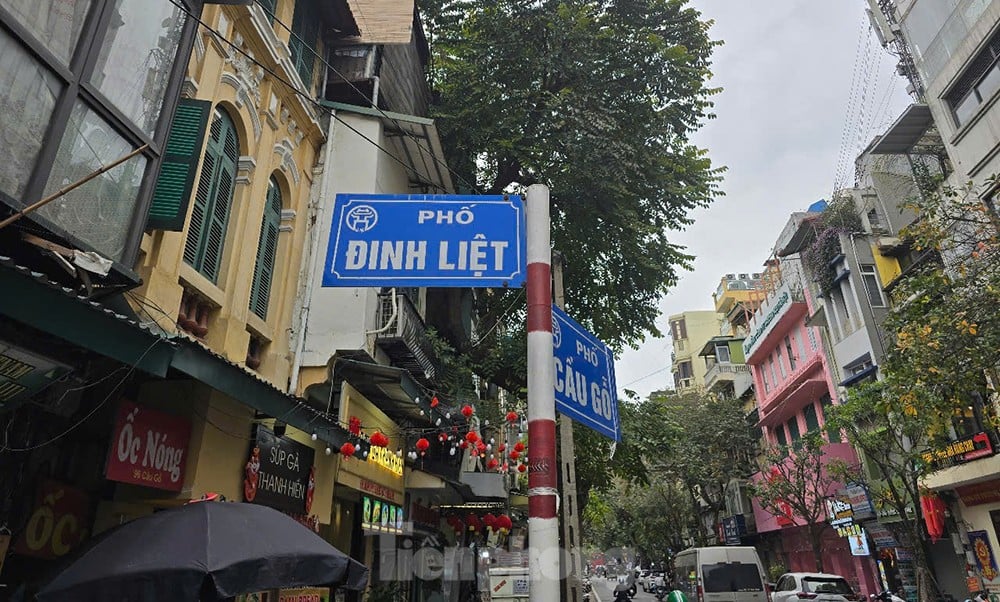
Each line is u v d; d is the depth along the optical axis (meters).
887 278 19.38
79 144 3.83
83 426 4.82
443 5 13.16
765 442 29.62
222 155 6.59
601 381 4.22
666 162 12.50
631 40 12.17
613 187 11.66
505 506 15.56
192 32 5.03
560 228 13.51
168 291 5.33
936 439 14.69
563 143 11.94
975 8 12.88
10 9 3.35
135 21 4.35
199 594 3.51
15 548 4.14
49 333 3.24
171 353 3.97
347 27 9.77
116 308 4.46
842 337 20.64
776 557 30.14
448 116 11.96
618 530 42.09
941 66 13.94
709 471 30.16
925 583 13.73
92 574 3.51
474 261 3.84
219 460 5.60
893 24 16.12
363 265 3.81
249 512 4.22
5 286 2.95
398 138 9.62
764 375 29.89
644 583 36.72
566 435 5.54
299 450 7.06
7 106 3.32
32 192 3.44
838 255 20.42
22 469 4.27
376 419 9.55
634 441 14.77
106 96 4.05
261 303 7.29
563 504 5.37
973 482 14.50
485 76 12.18
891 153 16.56
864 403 14.66
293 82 7.98
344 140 8.91
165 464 4.98
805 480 22.17
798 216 24.12
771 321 26.81
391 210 3.99
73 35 3.79
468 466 13.15
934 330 8.78
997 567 14.29
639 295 15.00
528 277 3.71
